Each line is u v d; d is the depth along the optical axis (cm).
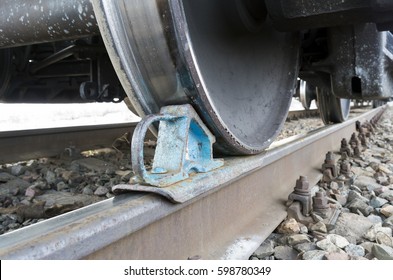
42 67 294
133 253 94
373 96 208
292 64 220
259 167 161
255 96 183
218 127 128
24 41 159
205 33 146
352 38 209
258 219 155
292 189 205
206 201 124
